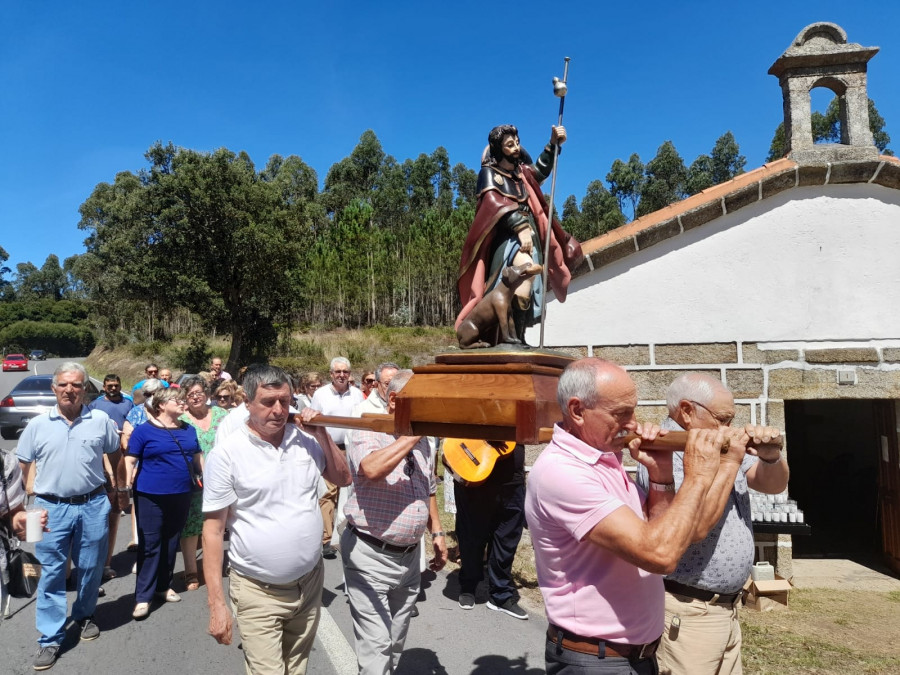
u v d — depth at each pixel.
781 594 5.89
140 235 30.53
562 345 6.91
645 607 2.14
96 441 4.80
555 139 3.34
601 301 6.87
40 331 92.50
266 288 31.11
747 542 2.89
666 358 6.77
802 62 6.70
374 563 3.31
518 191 3.54
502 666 4.44
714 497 1.99
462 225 59.19
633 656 2.13
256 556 2.98
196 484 5.64
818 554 8.17
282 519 3.02
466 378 2.58
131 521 8.51
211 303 30.12
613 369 2.14
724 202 6.55
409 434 2.60
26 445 4.64
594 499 2.00
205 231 29.64
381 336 43.81
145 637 4.96
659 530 1.86
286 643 3.24
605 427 2.12
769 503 6.08
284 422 3.10
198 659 4.61
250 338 33.22
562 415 2.32
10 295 131.75
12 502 3.95
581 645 2.12
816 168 6.43
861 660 4.64
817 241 6.60
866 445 11.34
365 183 102.56
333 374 7.17
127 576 6.39
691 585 2.86
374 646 3.27
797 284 6.61
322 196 88.44
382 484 3.34
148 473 5.40
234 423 4.62
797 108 6.76
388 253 55.78
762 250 6.66
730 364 6.66
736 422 6.61
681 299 6.76
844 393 6.47
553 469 2.11
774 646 4.91
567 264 3.89
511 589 5.38
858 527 9.77
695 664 2.85
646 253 6.81
